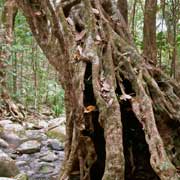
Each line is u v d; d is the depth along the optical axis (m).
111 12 5.08
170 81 4.64
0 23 9.73
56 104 12.04
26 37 11.61
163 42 6.90
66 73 4.36
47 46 4.85
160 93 4.25
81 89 4.15
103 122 3.85
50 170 5.91
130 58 4.42
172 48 6.73
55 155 6.64
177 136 4.18
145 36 5.77
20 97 11.56
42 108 12.19
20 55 12.91
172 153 4.05
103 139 4.42
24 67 13.41
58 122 8.76
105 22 4.68
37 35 5.10
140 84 4.14
